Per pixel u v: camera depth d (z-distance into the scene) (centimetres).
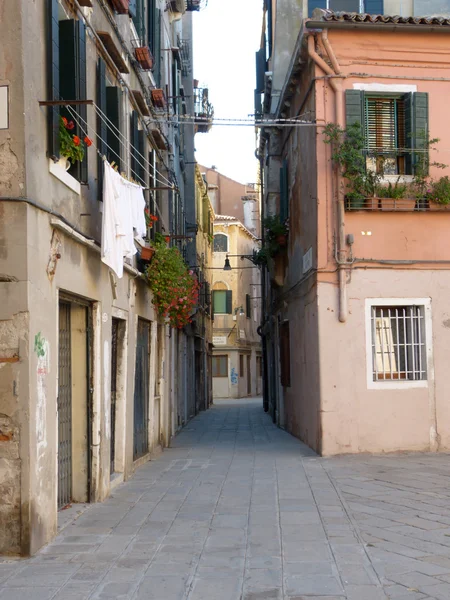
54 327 735
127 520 803
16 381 650
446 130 1324
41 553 666
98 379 921
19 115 660
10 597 543
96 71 952
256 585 569
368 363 1284
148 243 1339
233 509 855
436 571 587
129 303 1159
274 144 1953
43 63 721
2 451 650
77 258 829
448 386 1300
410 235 1309
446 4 1762
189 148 2681
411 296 1301
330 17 1274
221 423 2280
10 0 664
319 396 1283
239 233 4581
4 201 655
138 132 1273
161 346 1527
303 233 1458
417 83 1323
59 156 738
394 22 1291
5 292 654
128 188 962
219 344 4459
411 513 802
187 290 1402
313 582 571
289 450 1394
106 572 606
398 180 1302
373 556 638
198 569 614
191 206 2655
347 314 1285
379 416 1282
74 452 909
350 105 1292
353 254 1293
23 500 648
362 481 1016
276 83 1980
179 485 1034
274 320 2103
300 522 777
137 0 1331
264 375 2809
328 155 1302
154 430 1402
